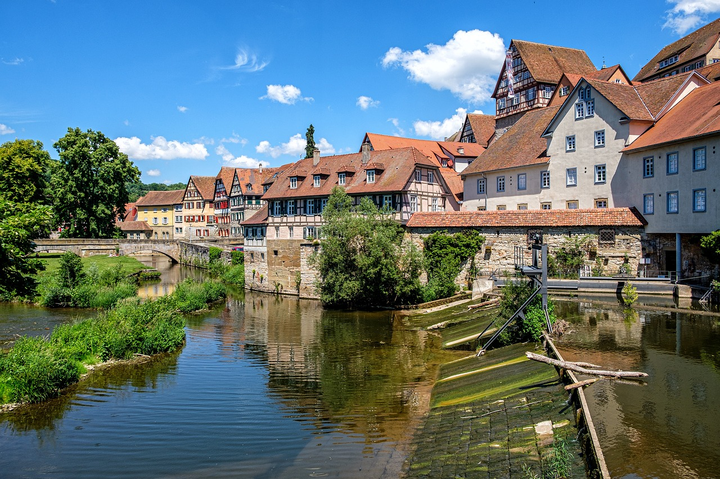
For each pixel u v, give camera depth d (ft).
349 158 165.48
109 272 155.22
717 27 174.60
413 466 42.65
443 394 59.67
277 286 166.20
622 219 105.29
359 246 129.39
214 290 145.89
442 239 124.98
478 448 42.24
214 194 322.14
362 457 45.68
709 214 89.92
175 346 89.25
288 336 98.22
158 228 361.30
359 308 128.77
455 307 111.55
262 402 61.31
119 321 88.02
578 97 119.85
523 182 132.46
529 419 45.03
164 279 199.41
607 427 42.57
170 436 51.96
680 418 44.06
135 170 243.40
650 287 98.53
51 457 47.88
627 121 109.19
